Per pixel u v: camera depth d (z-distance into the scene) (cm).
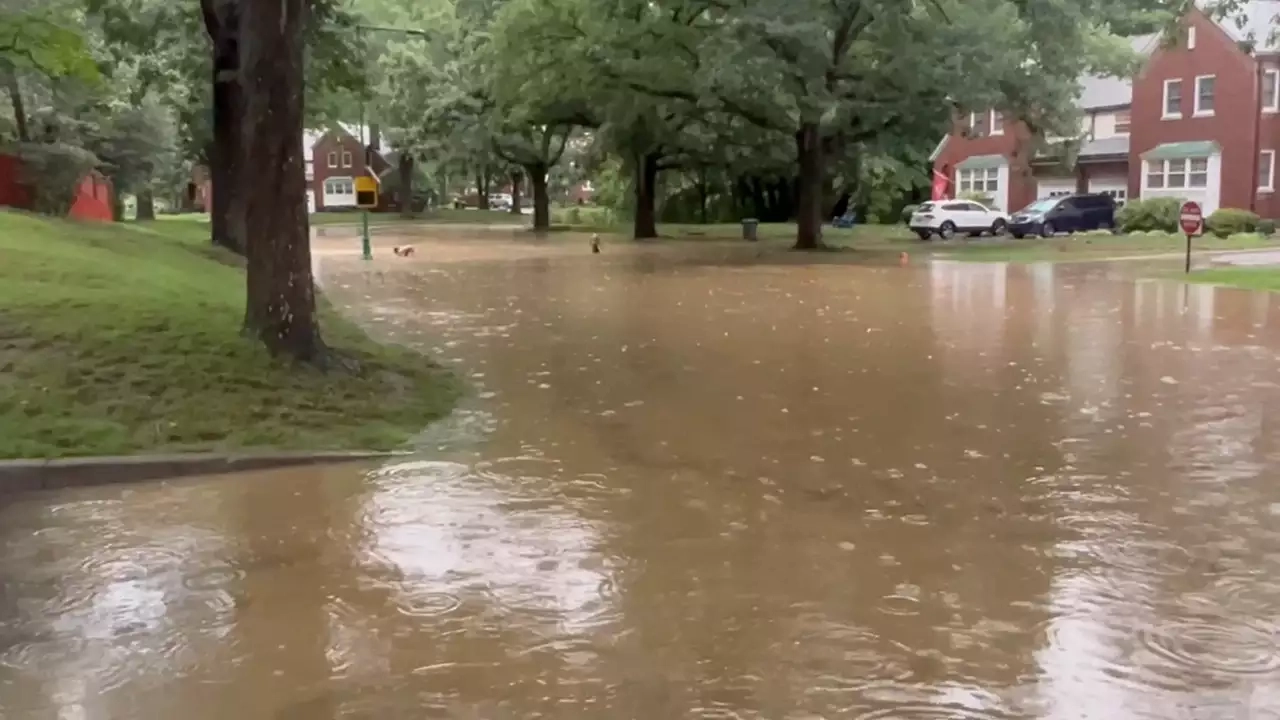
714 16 3684
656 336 1605
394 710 475
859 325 1723
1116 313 1858
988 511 756
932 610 580
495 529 724
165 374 1014
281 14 1097
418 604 596
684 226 5747
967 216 4575
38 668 521
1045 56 3469
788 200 6109
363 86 2900
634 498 794
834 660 520
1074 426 1011
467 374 1281
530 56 3900
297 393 1037
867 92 3484
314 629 564
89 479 837
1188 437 967
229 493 815
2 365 991
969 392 1173
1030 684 491
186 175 6931
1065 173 5497
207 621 575
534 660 523
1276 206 4809
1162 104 5012
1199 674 500
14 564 666
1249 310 1886
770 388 1202
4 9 1809
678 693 488
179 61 3092
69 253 1678
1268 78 4738
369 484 838
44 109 3462
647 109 4025
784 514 753
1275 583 616
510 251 3819
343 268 3006
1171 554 666
